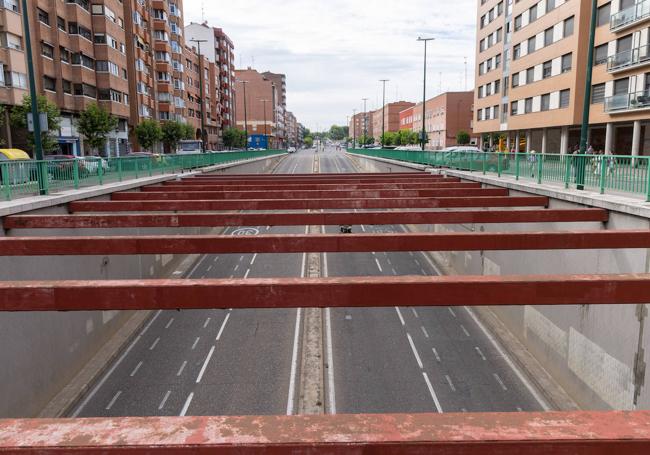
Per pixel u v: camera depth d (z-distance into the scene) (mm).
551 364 15172
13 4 37250
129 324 19266
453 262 25891
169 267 24953
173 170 28172
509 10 54688
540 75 47188
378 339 18156
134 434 1815
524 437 1780
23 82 38062
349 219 13258
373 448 1768
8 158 23266
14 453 1748
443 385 15055
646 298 4840
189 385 15016
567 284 4895
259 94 145375
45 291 5035
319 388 14711
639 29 33906
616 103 35938
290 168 72375
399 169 42562
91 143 45062
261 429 1849
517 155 19406
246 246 9391
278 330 18828
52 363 14055
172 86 72562
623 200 12109
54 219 12891
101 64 50250
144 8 63438
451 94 87625
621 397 11547
